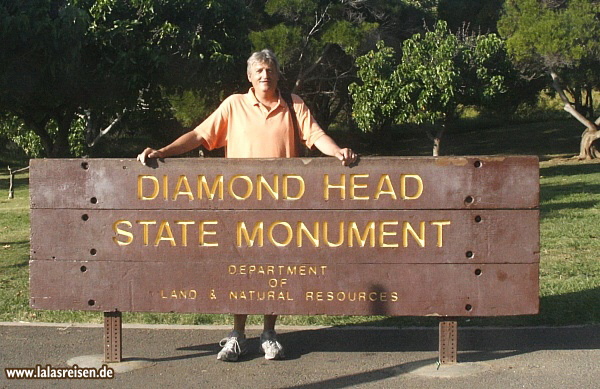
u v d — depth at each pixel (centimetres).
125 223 547
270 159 536
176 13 1892
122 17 1773
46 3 1355
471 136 4091
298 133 572
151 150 545
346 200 534
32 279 554
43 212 551
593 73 2756
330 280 538
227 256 543
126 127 2850
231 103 571
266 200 538
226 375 545
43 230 552
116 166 545
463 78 2355
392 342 625
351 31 2720
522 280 531
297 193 537
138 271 548
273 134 561
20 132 2227
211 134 568
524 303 531
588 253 1014
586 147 2988
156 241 546
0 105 1535
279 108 566
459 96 2367
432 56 2345
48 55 1372
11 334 654
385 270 536
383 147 3747
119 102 1800
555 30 2503
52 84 1491
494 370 548
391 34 3116
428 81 2311
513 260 531
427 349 603
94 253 550
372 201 534
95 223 549
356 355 590
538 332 645
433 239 533
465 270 533
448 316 540
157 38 1827
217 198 541
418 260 534
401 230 534
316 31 2820
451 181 530
